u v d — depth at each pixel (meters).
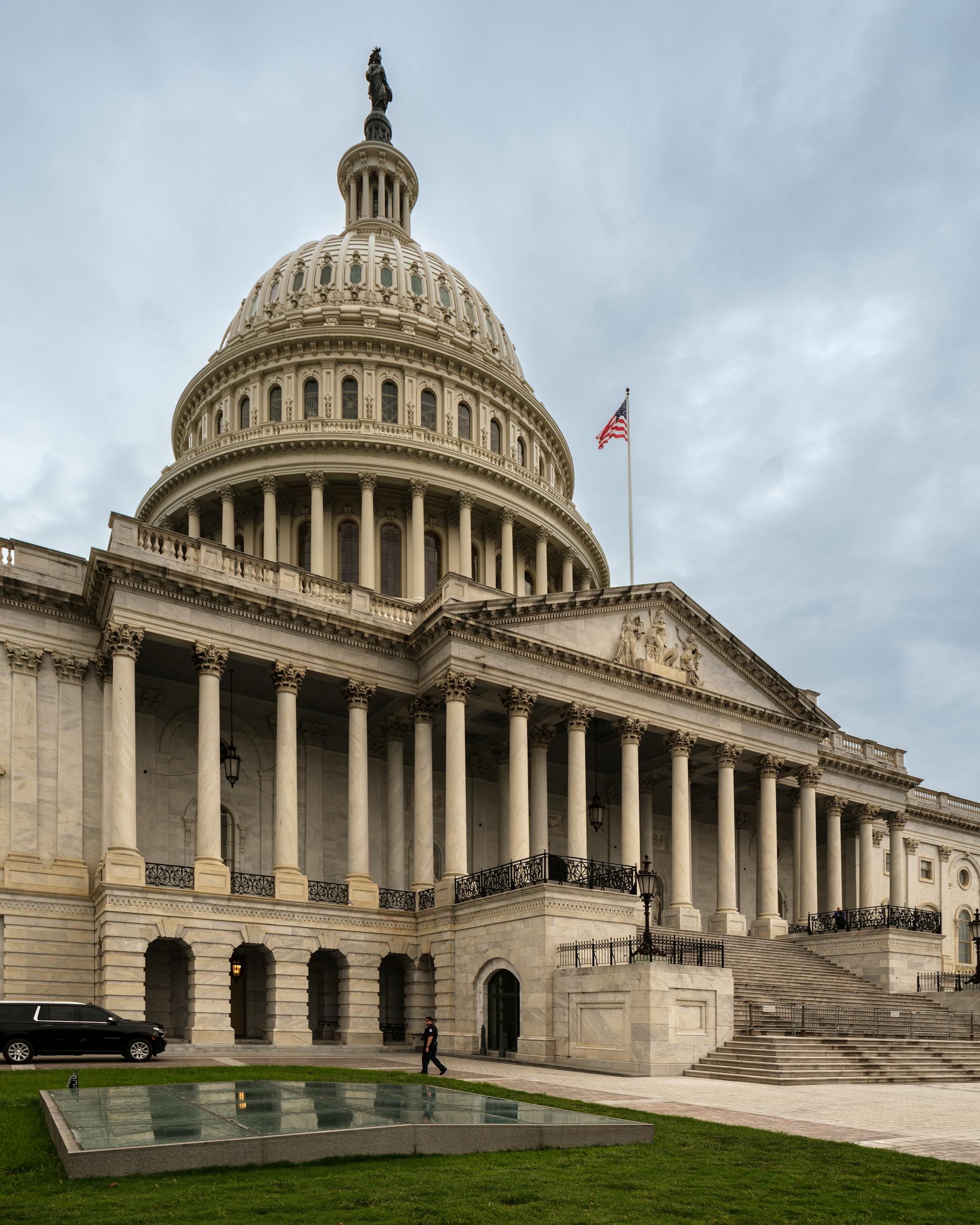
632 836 47.78
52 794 39.50
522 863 38.91
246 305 81.88
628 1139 17.09
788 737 55.22
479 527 71.94
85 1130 14.77
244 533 69.19
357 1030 40.62
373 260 78.94
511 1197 12.74
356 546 68.25
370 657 45.28
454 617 43.72
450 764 43.22
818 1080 30.20
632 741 48.84
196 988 37.25
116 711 38.25
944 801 76.19
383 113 95.19
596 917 36.62
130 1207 11.79
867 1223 12.12
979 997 42.34
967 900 75.44
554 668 46.88
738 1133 18.56
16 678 39.84
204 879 38.41
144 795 44.31
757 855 64.56
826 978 45.81
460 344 76.19
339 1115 16.45
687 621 52.41
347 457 67.06
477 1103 18.81
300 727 49.22
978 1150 17.53
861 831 62.31
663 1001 31.30
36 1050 28.41
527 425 78.94
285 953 39.62
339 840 49.12
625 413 56.56
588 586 79.94
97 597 40.75
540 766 50.53
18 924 37.06
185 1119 15.77
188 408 78.75
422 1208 12.04
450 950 40.62
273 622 42.81
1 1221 11.24
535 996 35.25
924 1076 32.66
